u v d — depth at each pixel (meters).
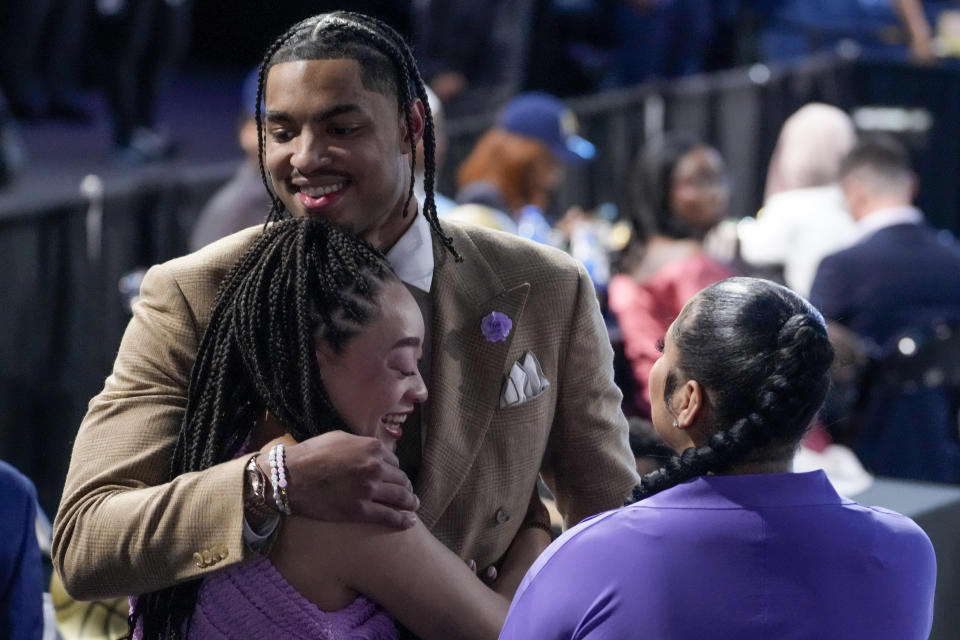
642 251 12.34
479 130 18.59
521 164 15.17
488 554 5.54
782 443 4.72
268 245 4.98
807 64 21.33
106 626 7.21
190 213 14.70
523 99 15.54
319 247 4.85
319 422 4.77
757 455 4.74
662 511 4.69
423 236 5.41
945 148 21.64
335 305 4.73
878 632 4.71
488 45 20.80
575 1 24.33
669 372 4.85
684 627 4.55
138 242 14.18
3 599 6.00
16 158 18.77
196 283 5.23
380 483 4.67
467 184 15.42
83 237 13.52
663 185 12.09
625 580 4.61
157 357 5.17
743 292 4.77
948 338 13.20
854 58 21.48
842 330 12.64
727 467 4.72
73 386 13.44
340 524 4.68
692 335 4.76
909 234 13.46
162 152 22.33
